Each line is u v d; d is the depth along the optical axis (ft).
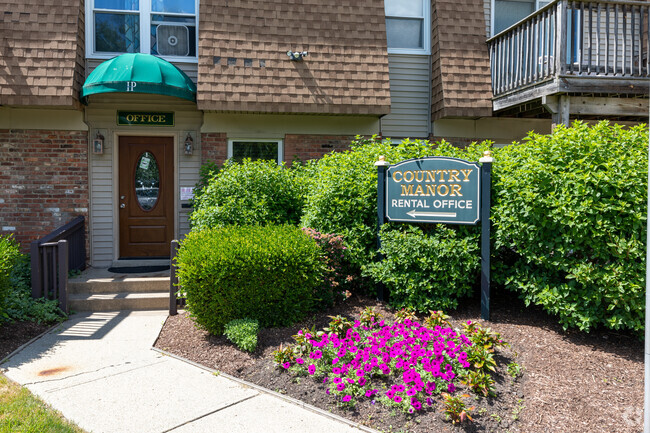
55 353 17.15
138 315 22.09
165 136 30.01
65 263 21.70
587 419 12.48
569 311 16.34
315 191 22.35
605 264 16.20
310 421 12.39
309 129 30.19
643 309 15.65
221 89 27.40
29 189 28.09
